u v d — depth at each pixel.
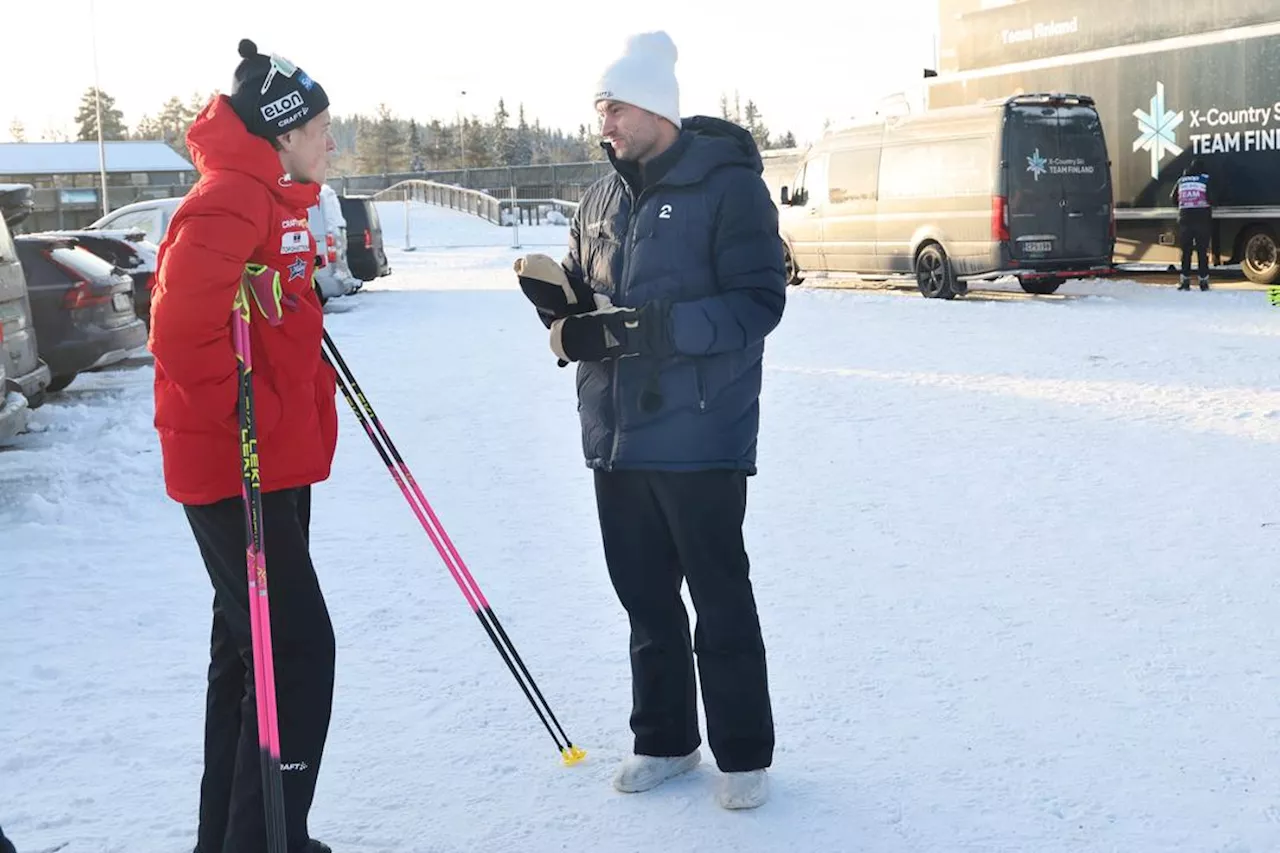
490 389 11.17
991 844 3.17
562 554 6.00
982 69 20.67
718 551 3.41
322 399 3.13
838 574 5.45
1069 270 17.56
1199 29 17.39
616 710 4.13
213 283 2.72
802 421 9.01
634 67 3.35
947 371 11.04
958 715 3.96
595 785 3.59
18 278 9.37
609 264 3.52
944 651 4.50
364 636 4.88
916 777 3.55
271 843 2.69
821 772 3.60
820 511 6.51
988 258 17.34
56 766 3.78
